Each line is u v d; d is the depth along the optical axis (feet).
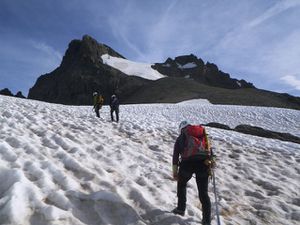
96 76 466.29
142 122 69.15
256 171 36.88
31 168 23.43
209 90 357.61
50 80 517.14
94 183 24.09
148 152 41.34
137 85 453.58
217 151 46.11
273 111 133.49
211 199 26.84
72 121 56.24
